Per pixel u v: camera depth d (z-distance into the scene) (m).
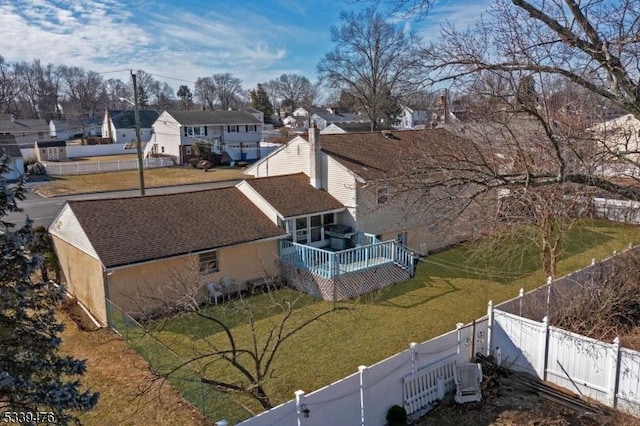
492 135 14.34
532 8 8.94
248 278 19.02
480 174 10.76
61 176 46.81
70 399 6.91
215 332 15.02
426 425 10.09
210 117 58.41
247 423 7.95
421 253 23.38
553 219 16.83
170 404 10.77
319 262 18.42
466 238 23.73
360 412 9.60
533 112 9.53
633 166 12.64
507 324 12.27
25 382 6.66
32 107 104.75
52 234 19.42
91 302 16.70
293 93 118.12
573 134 11.25
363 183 20.25
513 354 12.26
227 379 12.02
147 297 15.54
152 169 52.03
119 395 11.20
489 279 19.53
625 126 15.71
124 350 13.67
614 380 10.48
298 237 21.08
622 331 13.36
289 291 18.80
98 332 15.09
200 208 19.67
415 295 18.02
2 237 6.97
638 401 10.15
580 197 14.58
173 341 14.38
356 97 54.19
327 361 13.00
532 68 9.24
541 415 10.31
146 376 12.00
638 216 20.17
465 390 10.91
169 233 17.55
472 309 16.48
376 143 25.41
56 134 84.44
